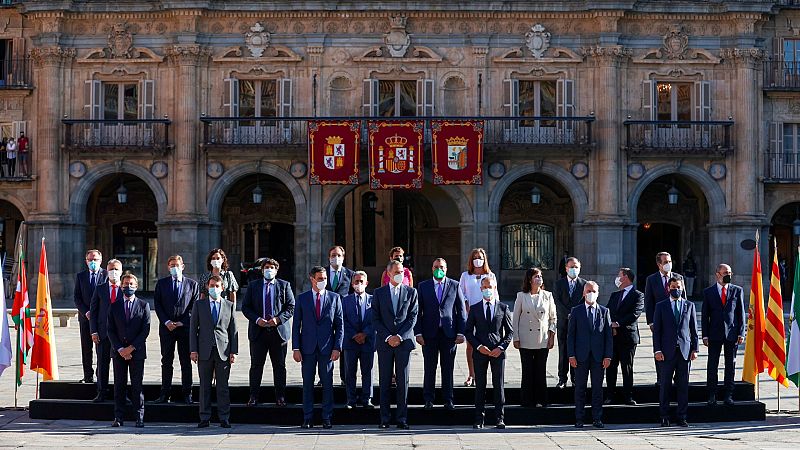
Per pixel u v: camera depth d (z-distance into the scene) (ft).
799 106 143.95
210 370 59.98
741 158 141.38
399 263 60.39
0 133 143.84
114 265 62.34
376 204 158.81
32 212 141.79
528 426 61.67
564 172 140.97
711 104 142.41
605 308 61.62
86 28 141.59
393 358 60.70
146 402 63.26
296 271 140.46
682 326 61.46
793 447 54.13
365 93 140.26
